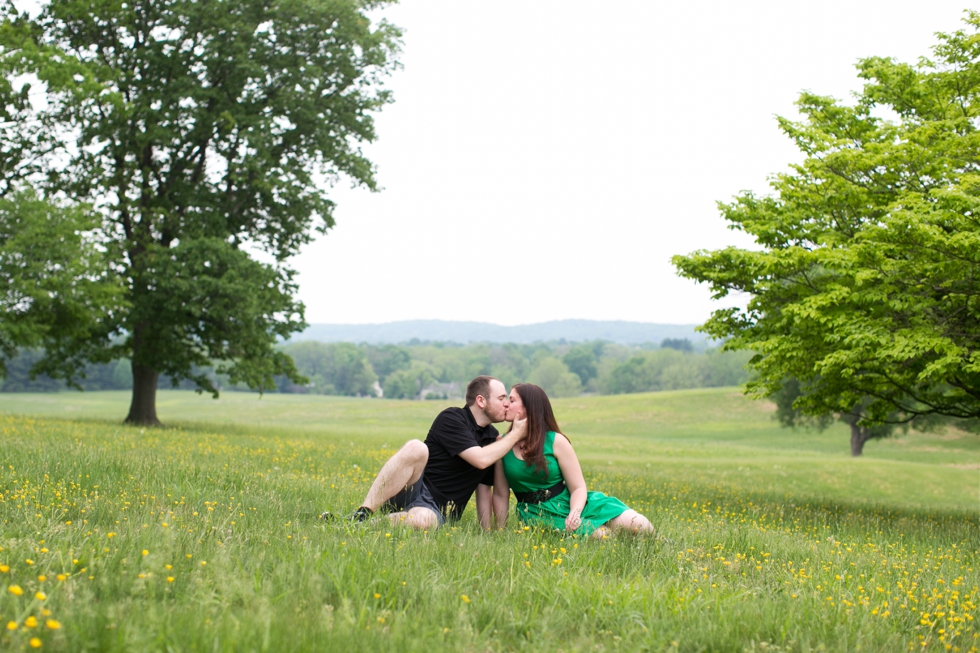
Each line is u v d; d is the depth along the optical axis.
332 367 171.62
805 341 13.27
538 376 158.25
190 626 2.81
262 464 11.38
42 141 25.53
